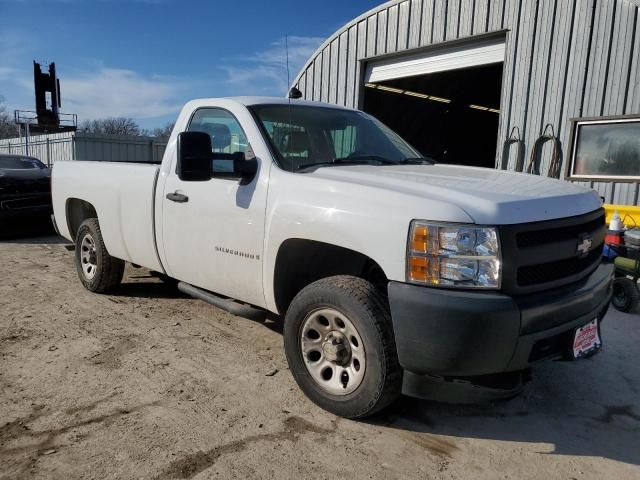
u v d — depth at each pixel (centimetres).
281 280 341
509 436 295
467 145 1567
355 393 295
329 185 307
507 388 271
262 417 307
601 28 691
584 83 714
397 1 950
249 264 353
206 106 414
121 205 477
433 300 252
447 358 255
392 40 970
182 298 546
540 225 268
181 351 403
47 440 280
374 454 273
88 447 274
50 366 373
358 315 286
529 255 262
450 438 291
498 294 252
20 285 594
